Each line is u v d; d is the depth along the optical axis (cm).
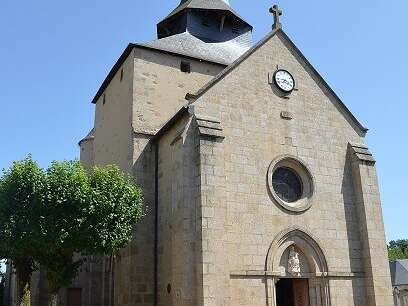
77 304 2683
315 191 1864
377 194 1947
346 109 2067
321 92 2044
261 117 1853
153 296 1831
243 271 1597
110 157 2423
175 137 1727
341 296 1767
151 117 2180
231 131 1770
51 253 1630
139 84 2211
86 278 2548
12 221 1562
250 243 1655
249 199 1711
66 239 1590
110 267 2191
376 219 1902
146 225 1919
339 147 1998
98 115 2794
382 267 1838
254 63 1925
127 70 2334
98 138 2733
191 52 2436
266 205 1736
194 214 1583
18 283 1852
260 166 1780
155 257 1872
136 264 1850
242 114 1816
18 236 1562
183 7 2739
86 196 1614
